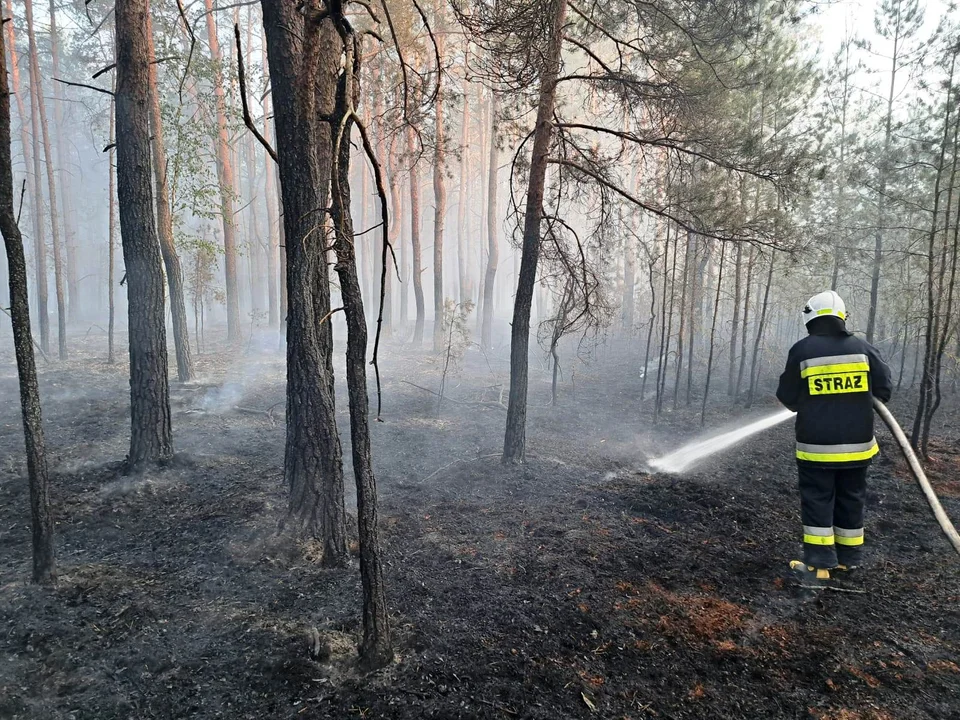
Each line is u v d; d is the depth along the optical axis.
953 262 7.29
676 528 5.25
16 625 3.48
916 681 3.05
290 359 4.64
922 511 5.62
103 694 2.95
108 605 3.78
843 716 2.80
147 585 4.07
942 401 10.98
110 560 4.48
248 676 3.06
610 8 6.96
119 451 7.44
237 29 2.77
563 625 3.58
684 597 3.95
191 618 3.66
